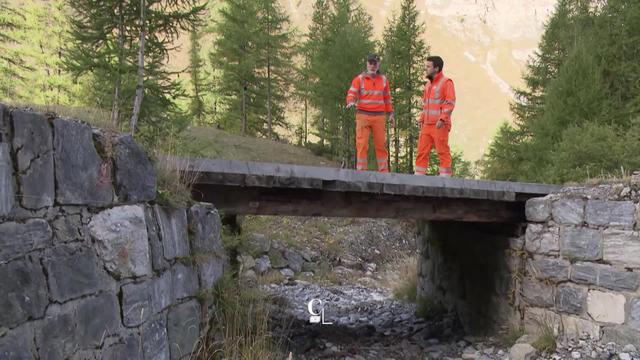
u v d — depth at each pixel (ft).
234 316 14.89
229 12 95.96
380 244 51.29
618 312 17.49
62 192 8.29
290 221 50.85
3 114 7.20
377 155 25.66
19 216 7.34
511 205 22.76
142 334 10.17
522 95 70.59
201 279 13.60
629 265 17.26
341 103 70.85
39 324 7.49
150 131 29.66
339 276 43.70
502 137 63.82
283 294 34.45
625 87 46.47
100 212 9.30
